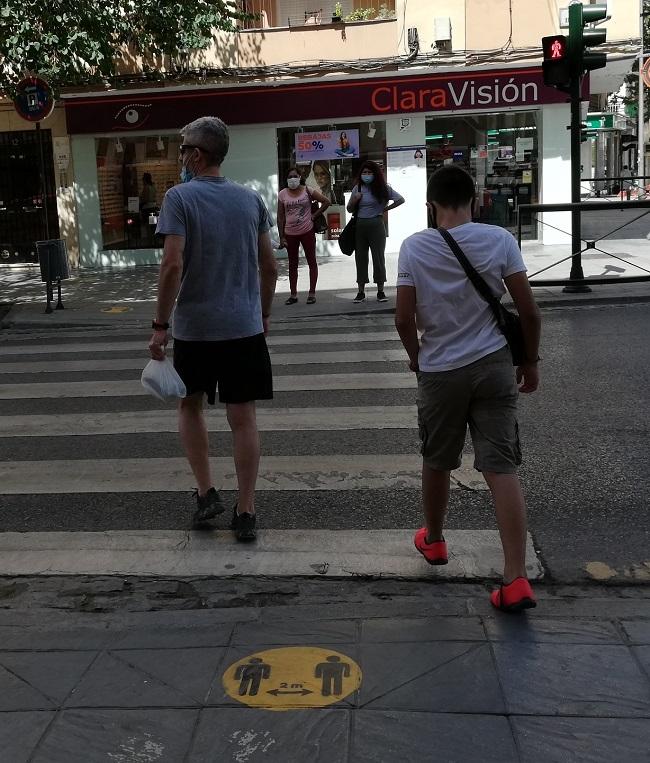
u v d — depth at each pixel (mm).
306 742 2572
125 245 17578
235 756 2518
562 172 16312
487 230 3387
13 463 5461
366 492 4758
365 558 3938
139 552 4086
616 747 2518
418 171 16609
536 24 15727
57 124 17156
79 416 6539
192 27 14531
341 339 9266
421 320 3432
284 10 17000
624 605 3432
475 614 3375
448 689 2830
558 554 3926
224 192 4008
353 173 16812
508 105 16078
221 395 4102
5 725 2695
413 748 2531
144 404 6840
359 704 2758
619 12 15594
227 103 16547
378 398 6703
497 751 2510
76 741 2605
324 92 16359
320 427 5980
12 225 17672
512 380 3350
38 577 3861
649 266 12336
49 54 13438
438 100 16172
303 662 3029
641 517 4289
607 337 8570
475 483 4816
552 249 13422
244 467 4141
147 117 16703
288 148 16844
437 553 3707
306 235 11219
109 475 5176
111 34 14602
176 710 2754
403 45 16141
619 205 11062
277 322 10570
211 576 3816
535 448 5371
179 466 5305
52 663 3080
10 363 8766
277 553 4023
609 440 5461
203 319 3973
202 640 3230
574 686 2834
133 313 11844
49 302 11922
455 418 3410
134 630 3342
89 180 17344
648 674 2898
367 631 3258
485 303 3352
